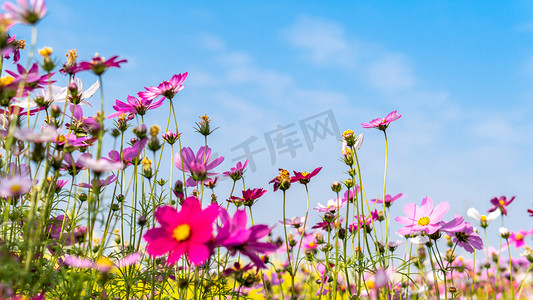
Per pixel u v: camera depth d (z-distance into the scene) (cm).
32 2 115
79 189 119
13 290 118
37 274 121
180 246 116
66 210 129
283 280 169
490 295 171
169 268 133
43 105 128
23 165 129
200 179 131
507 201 157
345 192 153
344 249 142
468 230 151
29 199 127
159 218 118
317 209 152
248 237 115
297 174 142
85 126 132
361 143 144
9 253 120
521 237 176
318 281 158
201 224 117
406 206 150
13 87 119
